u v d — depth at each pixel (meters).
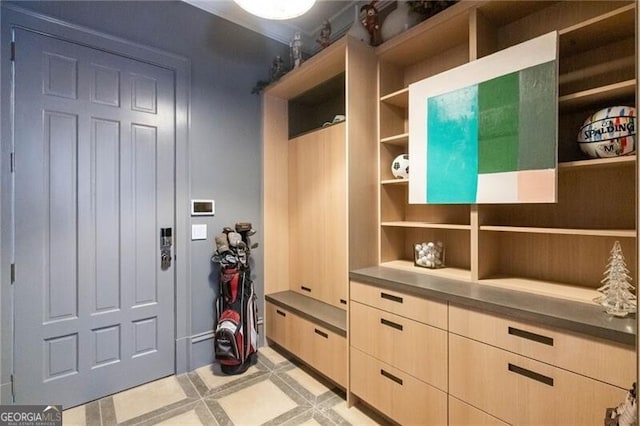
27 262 1.86
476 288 1.59
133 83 2.21
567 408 1.18
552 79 1.38
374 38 2.25
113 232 2.15
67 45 1.97
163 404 2.05
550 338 1.22
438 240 2.18
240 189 2.75
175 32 2.39
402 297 1.73
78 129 2.02
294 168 2.93
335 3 2.65
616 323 1.12
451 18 1.78
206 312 2.56
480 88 1.63
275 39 2.96
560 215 1.64
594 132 1.35
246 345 2.44
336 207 2.50
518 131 1.49
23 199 1.85
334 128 2.51
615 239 1.48
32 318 1.88
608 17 1.29
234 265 2.48
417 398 1.66
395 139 2.12
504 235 1.85
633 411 0.94
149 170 2.28
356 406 2.04
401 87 2.33
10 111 1.80
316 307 2.50
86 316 2.05
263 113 2.86
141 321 2.26
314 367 2.32
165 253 2.35
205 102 2.54
